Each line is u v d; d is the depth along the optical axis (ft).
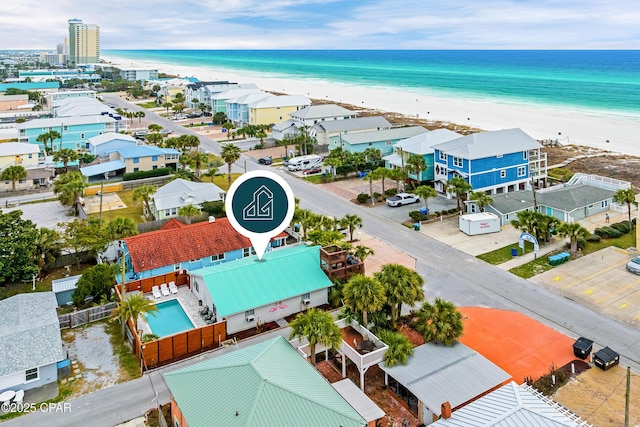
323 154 353.51
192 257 157.38
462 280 155.43
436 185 255.50
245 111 473.67
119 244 173.88
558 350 116.98
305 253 146.51
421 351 105.81
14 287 155.94
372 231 201.46
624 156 332.60
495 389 94.27
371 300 109.50
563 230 170.91
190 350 120.67
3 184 268.82
